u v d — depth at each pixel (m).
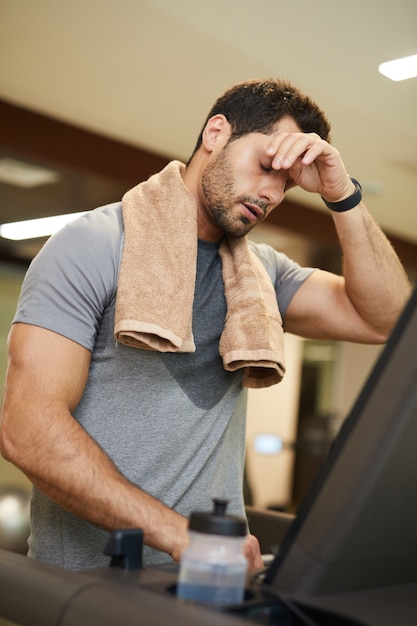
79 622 0.61
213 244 1.30
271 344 1.23
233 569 0.62
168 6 2.93
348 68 3.40
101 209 1.22
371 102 3.73
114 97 3.83
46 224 5.55
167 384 1.19
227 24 3.06
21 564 0.69
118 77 3.59
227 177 1.20
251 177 1.19
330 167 1.28
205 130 1.26
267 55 3.32
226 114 1.23
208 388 1.25
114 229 1.17
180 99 3.81
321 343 9.15
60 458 0.99
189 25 3.07
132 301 1.11
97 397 1.16
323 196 1.34
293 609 0.63
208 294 1.28
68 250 1.12
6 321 6.35
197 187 1.26
